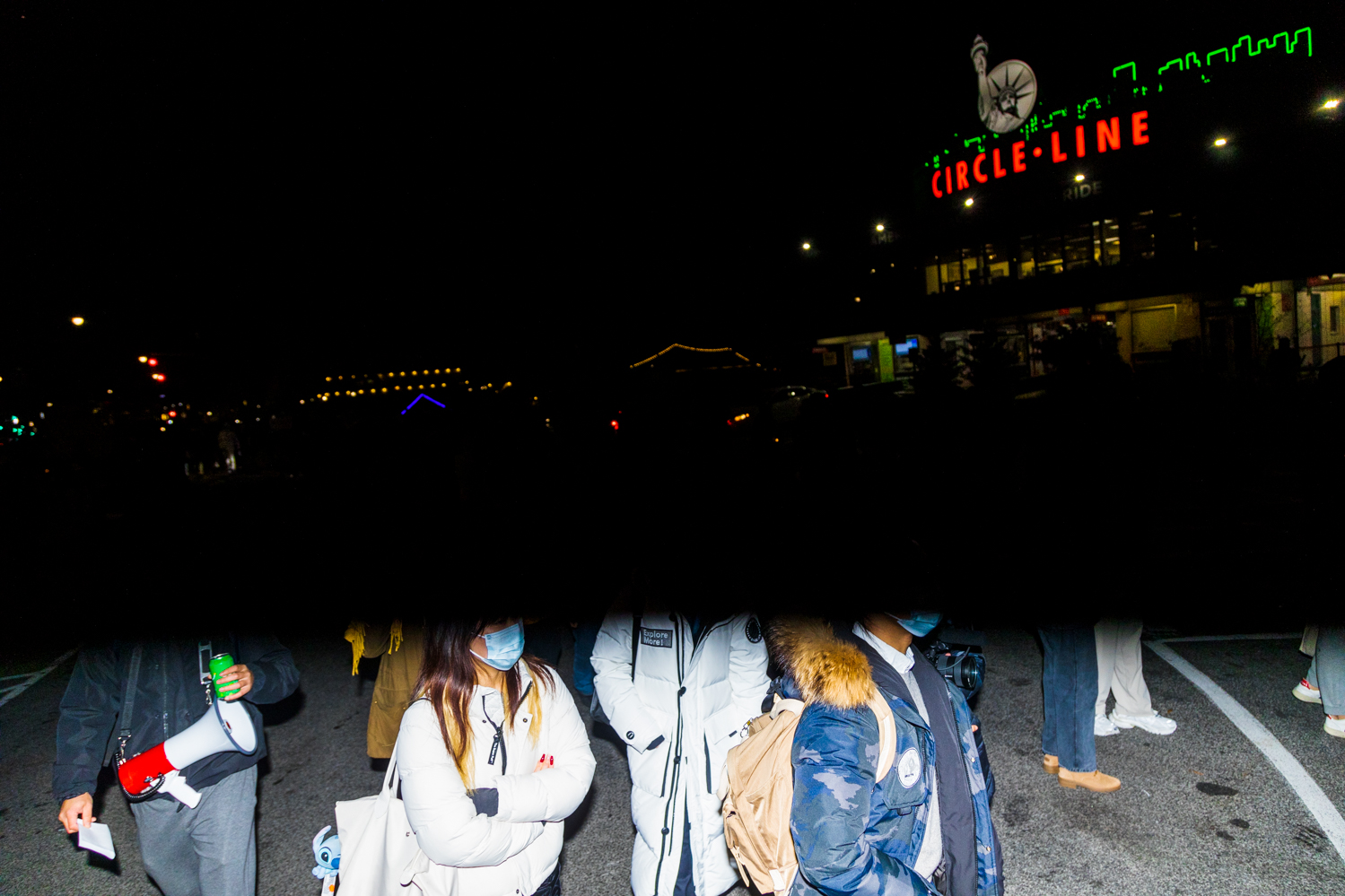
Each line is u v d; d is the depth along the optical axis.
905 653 2.12
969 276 36.19
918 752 1.88
